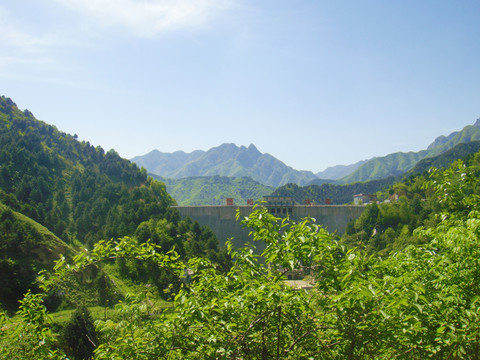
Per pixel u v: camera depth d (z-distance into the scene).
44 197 159.25
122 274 83.06
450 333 9.59
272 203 154.38
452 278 12.18
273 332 11.21
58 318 63.66
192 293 11.67
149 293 14.45
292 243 10.52
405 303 8.65
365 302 9.38
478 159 141.88
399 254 15.08
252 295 10.39
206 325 10.32
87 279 76.44
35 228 98.56
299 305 10.58
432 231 15.00
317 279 10.70
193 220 153.00
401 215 128.00
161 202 152.38
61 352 13.65
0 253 83.94
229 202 157.75
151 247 12.67
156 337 10.05
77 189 175.62
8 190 149.38
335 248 10.31
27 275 82.56
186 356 10.29
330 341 10.92
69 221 150.62
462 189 16.02
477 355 11.34
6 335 12.87
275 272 11.35
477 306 10.64
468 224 12.48
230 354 9.41
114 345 10.43
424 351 10.25
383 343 10.00
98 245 12.39
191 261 12.83
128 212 145.25
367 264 11.73
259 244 140.75
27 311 12.22
